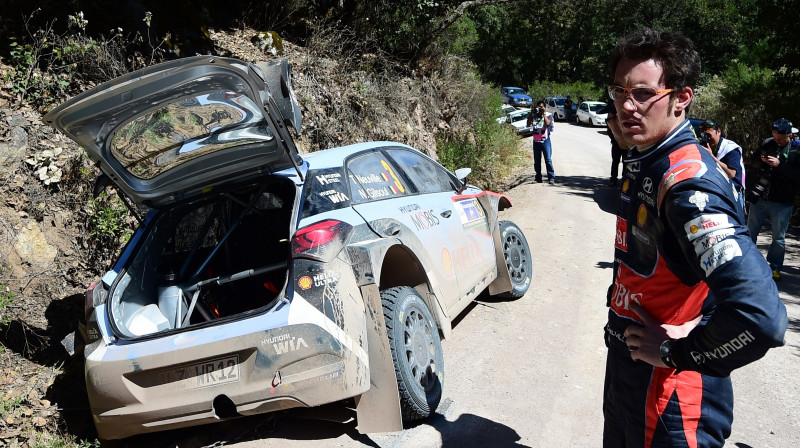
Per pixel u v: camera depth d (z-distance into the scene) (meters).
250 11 11.47
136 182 4.14
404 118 11.91
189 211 4.46
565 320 5.79
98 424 3.75
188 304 4.28
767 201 7.73
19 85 6.61
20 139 6.10
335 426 3.98
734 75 18.33
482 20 48.78
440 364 4.16
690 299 2.02
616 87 2.08
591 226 10.27
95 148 3.85
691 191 1.83
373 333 3.70
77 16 7.36
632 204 2.11
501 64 60.06
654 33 2.03
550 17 25.06
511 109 25.77
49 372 4.68
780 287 7.53
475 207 5.88
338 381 3.52
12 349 4.84
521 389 4.38
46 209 5.88
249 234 4.67
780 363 4.91
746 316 1.65
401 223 4.30
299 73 10.32
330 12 12.62
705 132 6.50
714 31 41.84
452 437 3.76
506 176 15.99
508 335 5.43
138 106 3.54
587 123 36.91
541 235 9.58
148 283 4.23
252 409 3.57
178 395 3.60
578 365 4.77
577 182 15.64
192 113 3.68
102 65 7.48
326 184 4.20
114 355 3.68
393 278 4.50
